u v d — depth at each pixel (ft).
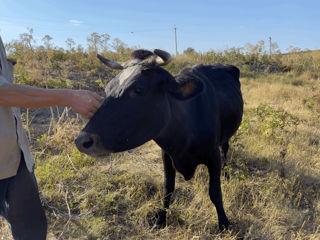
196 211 6.55
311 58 33.53
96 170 7.89
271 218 6.38
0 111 3.05
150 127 4.25
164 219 6.21
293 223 6.41
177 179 7.80
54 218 6.11
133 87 3.99
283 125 10.81
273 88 20.66
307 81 26.73
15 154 3.24
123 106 3.91
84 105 2.92
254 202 6.83
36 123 11.57
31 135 10.19
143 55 4.41
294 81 26.40
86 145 3.68
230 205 6.68
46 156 8.48
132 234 5.85
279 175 7.89
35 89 2.79
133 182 7.31
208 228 6.15
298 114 14.34
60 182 7.11
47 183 7.16
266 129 10.50
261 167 8.72
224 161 8.35
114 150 3.91
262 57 32.73
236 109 7.39
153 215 6.40
